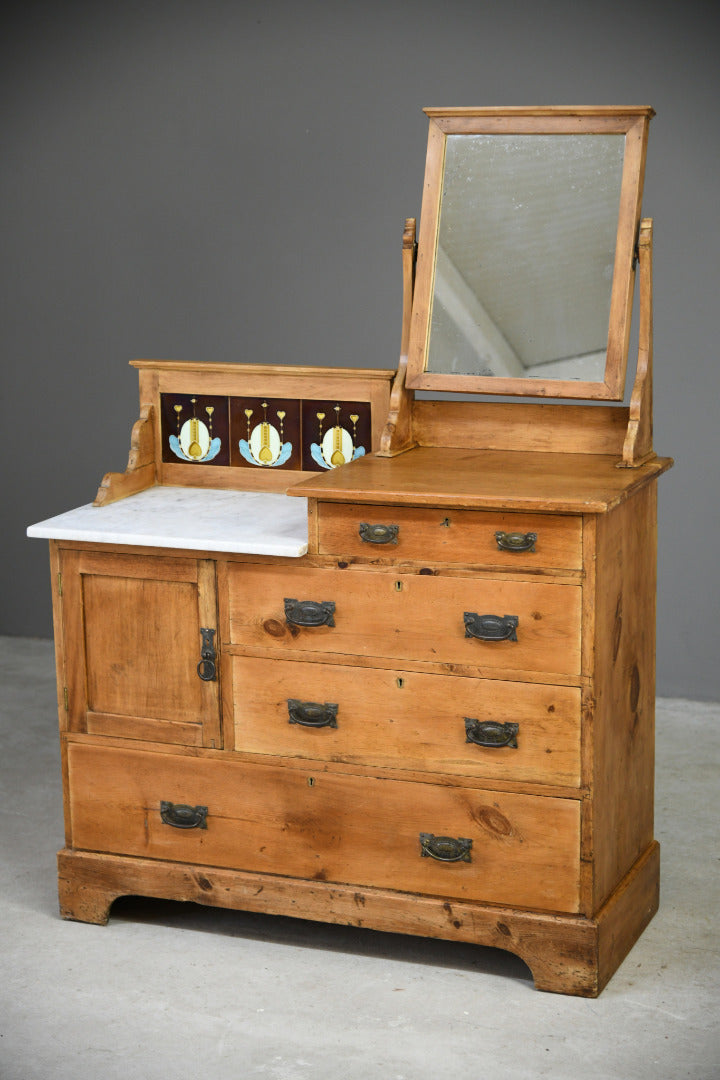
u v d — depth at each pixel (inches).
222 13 203.8
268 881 127.9
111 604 129.0
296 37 201.3
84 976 124.0
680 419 191.9
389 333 204.5
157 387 145.7
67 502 224.1
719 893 139.1
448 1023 115.3
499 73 194.2
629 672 125.1
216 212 209.0
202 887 130.2
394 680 120.9
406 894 124.0
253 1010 117.8
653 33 185.9
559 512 112.6
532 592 115.0
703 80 184.2
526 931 119.5
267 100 203.9
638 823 131.3
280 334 209.6
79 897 134.1
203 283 211.5
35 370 221.3
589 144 128.5
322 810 125.5
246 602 124.3
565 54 190.9
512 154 130.9
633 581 124.3
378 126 199.9
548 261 130.3
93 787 132.9
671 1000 118.6
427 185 134.0
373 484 119.5
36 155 215.2
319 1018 116.4
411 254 134.0
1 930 132.9
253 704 126.0
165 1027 115.2
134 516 133.1
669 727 186.4
